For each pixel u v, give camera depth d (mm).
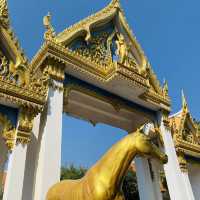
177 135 17750
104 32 16141
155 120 16891
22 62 10133
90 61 13961
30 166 10070
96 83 14172
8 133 9156
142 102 16188
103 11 16406
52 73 12273
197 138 19141
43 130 10750
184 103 19797
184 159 17281
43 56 12711
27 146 9938
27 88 9734
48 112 11117
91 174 6676
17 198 8023
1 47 10031
